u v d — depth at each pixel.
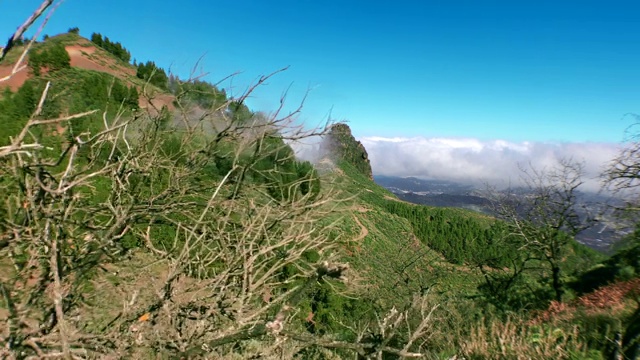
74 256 2.62
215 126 3.89
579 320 6.01
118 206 2.87
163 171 4.37
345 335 6.54
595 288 10.34
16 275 2.36
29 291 2.29
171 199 3.65
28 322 2.09
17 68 1.25
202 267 3.20
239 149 3.71
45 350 1.98
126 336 2.24
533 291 11.60
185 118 3.87
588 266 12.58
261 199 4.36
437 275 12.83
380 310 9.73
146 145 3.70
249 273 2.75
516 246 12.09
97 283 2.79
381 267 15.09
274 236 3.48
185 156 4.09
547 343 4.82
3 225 2.28
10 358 1.86
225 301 2.68
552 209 10.76
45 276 2.32
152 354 2.38
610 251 10.25
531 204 11.35
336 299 12.90
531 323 6.68
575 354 4.55
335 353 5.90
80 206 2.98
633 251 10.41
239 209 3.89
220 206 3.81
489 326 6.60
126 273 2.98
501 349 4.98
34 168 2.13
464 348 5.29
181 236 3.99
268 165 4.41
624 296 7.27
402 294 10.93
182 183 3.85
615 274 10.12
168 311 2.37
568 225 10.38
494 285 12.85
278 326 1.82
